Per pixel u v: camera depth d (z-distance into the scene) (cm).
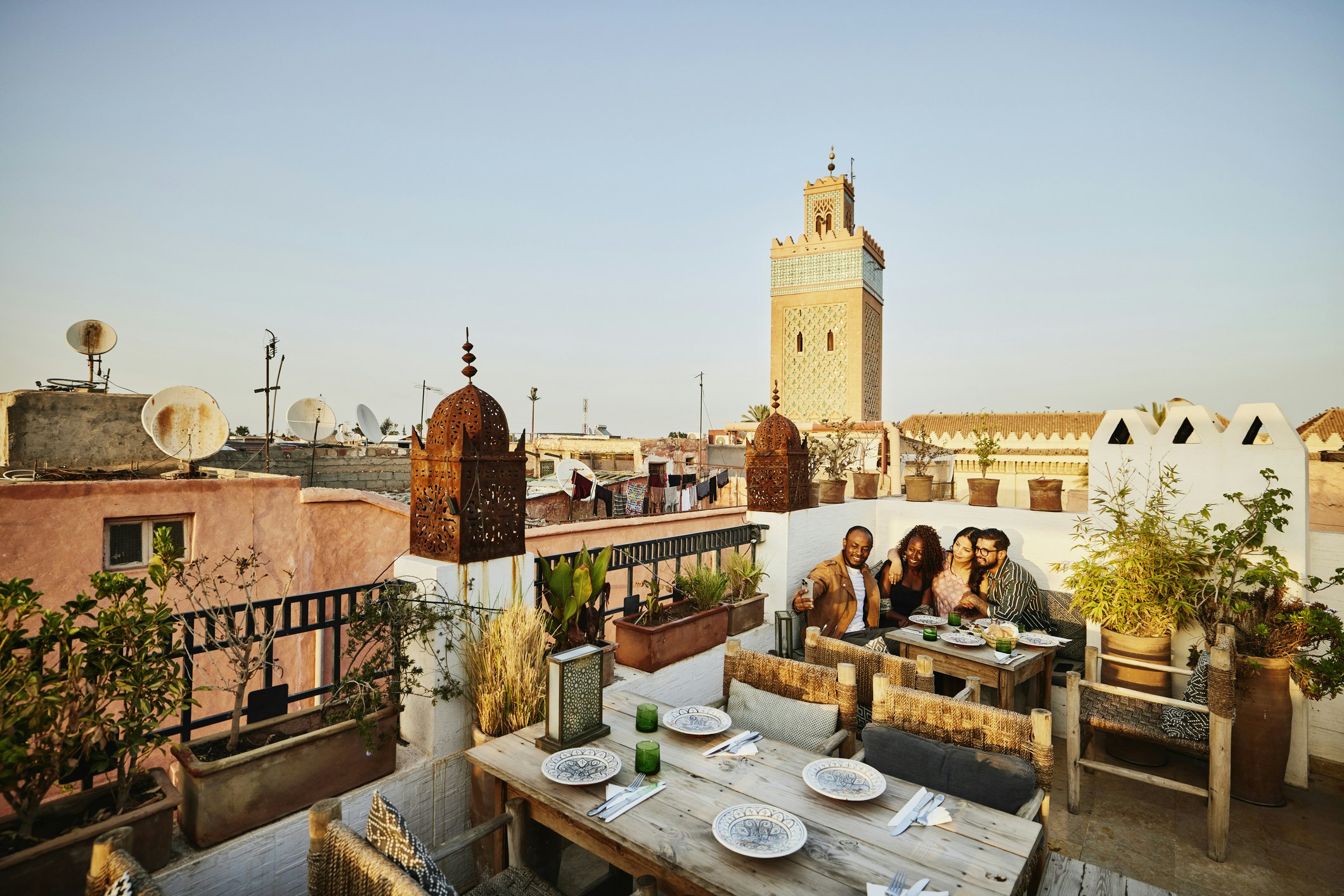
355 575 865
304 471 1310
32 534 643
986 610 618
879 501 774
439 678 341
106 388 1153
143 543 716
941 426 2597
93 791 241
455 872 343
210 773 251
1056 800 446
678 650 478
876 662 384
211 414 888
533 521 1195
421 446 370
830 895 187
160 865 237
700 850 208
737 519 1005
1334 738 479
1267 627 429
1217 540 501
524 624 355
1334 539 486
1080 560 602
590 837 251
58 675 219
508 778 257
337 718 307
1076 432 2298
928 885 191
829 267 2888
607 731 297
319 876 186
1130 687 496
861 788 247
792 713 347
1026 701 526
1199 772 478
